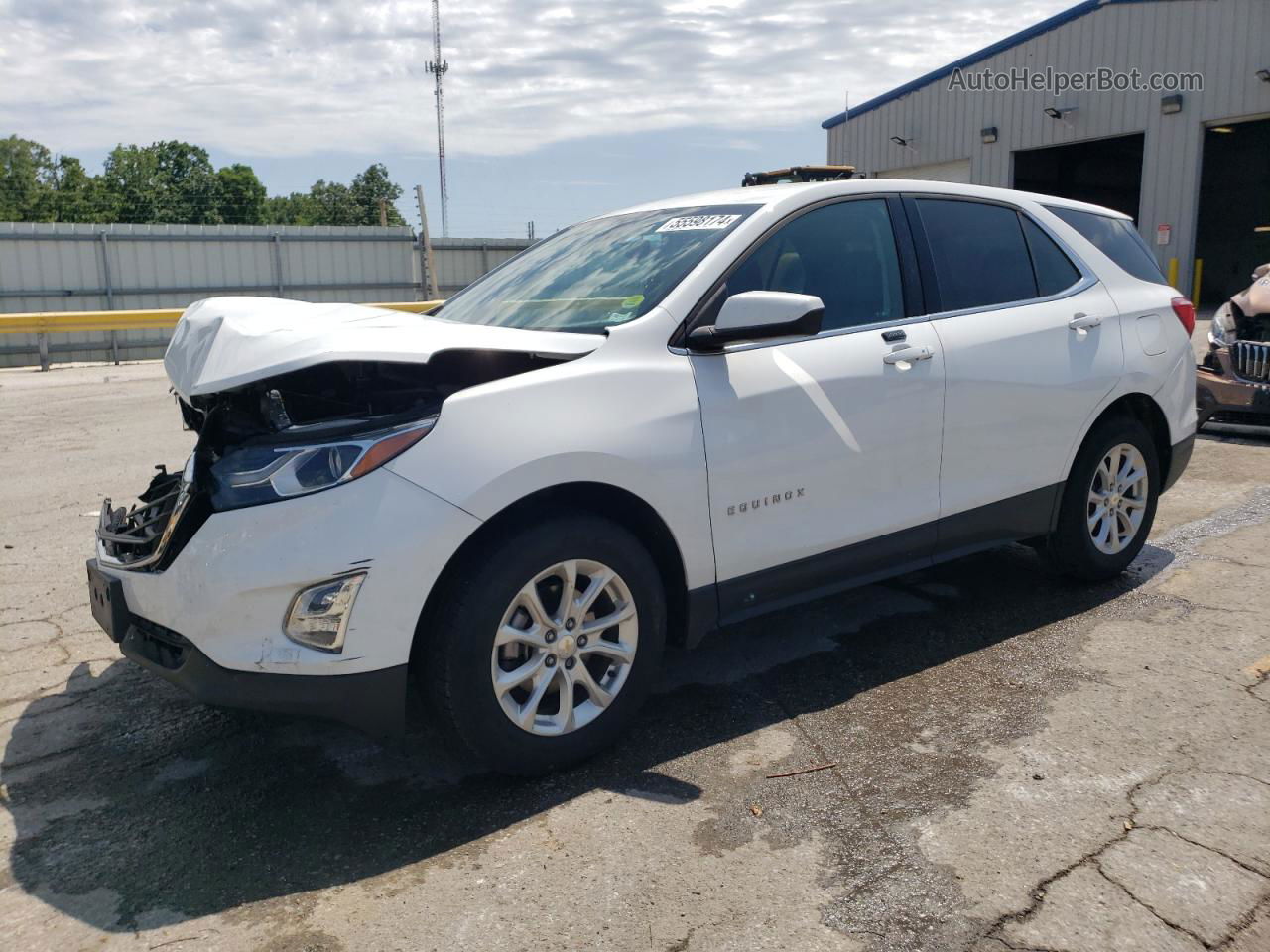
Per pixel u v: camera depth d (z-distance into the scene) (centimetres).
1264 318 784
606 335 329
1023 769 315
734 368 344
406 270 2803
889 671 392
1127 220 511
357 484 282
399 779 322
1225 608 444
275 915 256
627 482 316
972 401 401
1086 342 445
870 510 377
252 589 281
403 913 255
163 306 2473
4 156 8494
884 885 260
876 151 2900
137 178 7369
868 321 383
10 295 2308
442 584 298
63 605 489
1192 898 250
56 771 333
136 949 245
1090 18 2305
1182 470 504
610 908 254
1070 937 238
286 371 287
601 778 318
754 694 376
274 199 8744
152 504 329
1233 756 318
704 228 375
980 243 430
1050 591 474
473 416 295
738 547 344
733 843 281
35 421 1113
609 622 322
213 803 311
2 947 247
